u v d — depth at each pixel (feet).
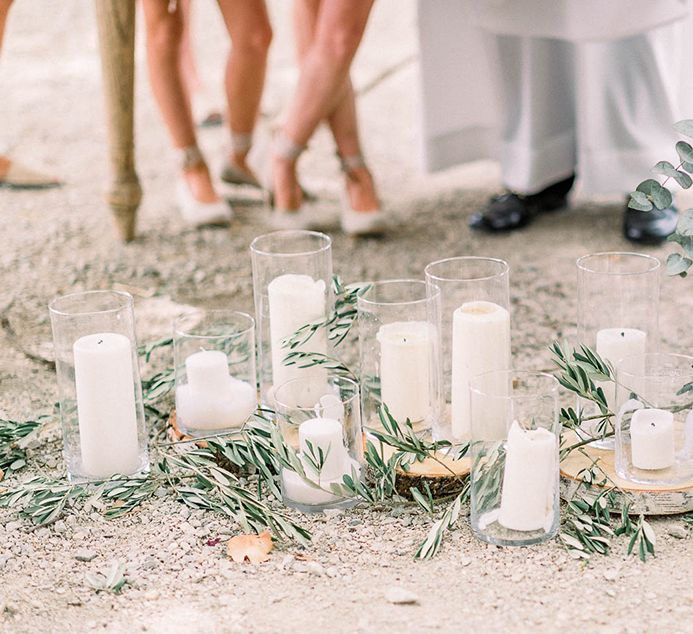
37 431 7.15
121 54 10.37
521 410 5.95
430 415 6.85
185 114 11.19
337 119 10.84
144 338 9.12
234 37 10.82
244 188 12.64
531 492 5.95
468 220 11.52
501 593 5.66
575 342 8.74
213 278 10.28
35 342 9.02
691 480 6.27
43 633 5.50
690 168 6.36
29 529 6.37
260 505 6.26
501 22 9.79
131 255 10.80
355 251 10.82
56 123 14.98
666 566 5.85
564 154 10.96
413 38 18.76
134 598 5.75
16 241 11.11
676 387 6.35
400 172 13.14
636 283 6.73
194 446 6.91
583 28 9.45
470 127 11.32
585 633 5.34
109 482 6.52
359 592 5.73
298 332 6.77
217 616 5.58
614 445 6.61
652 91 10.30
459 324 6.49
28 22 20.06
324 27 10.19
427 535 6.17
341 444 6.37
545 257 10.48
